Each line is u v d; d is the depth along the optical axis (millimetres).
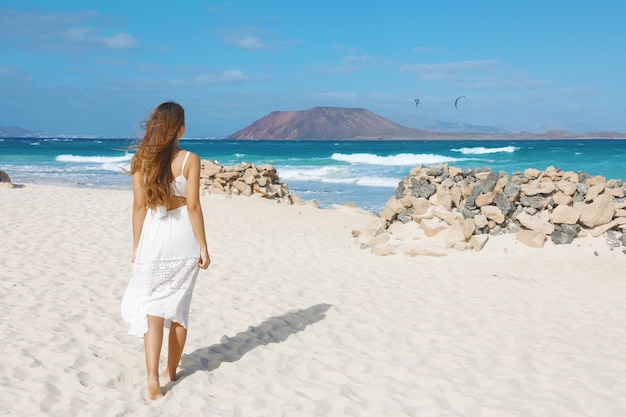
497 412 3865
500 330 5738
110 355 4816
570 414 3840
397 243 10055
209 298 6770
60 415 3734
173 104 4191
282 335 5582
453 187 10453
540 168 36219
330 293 7199
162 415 3816
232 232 11648
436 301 6863
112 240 10195
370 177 30938
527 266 8633
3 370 4375
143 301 4137
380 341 5410
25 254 8664
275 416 3834
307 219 13789
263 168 17641
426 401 4078
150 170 4090
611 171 34000
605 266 8641
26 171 32594
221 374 4570
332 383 4406
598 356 4977
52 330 5344
